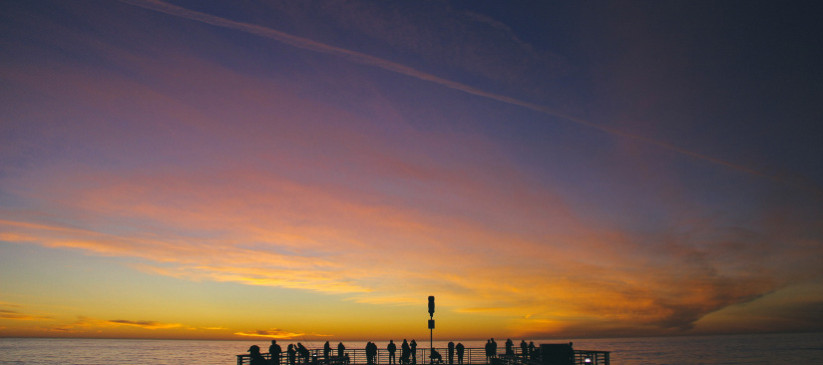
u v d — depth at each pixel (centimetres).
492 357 4134
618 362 17325
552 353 3269
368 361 3953
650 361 17938
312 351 4038
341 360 3997
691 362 17138
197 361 19962
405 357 3978
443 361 4356
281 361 3303
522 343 4038
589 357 3231
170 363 18250
